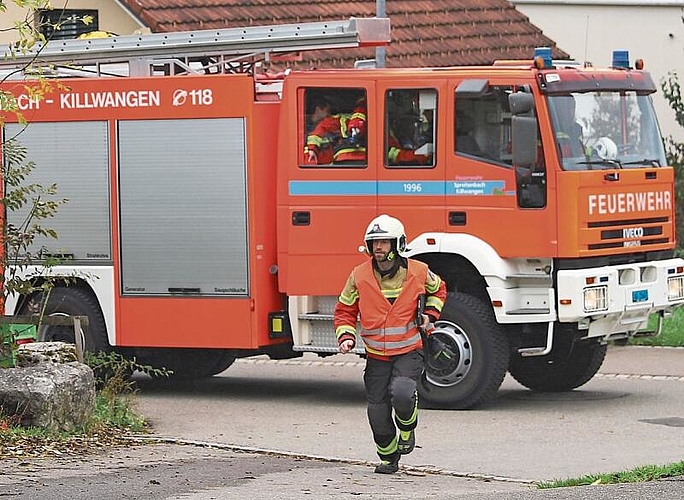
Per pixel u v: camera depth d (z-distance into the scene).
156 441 17.11
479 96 19.53
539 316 19.47
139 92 21.19
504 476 15.20
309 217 20.42
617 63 20.70
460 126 19.77
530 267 19.77
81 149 21.52
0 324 17.50
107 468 14.86
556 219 19.28
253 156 20.64
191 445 16.95
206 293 20.98
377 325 14.84
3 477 14.07
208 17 31.67
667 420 18.92
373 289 14.86
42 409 16.66
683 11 41.19
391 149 20.09
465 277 20.17
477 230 19.67
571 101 19.56
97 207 21.48
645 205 20.19
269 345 20.95
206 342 21.02
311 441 17.55
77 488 13.50
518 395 21.41
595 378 22.81
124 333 21.44
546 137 19.31
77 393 17.17
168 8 31.38
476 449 16.92
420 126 19.97
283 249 20.59
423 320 14.88
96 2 31.20
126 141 21.28
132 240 21.31
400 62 33.81
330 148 20.38
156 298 21.25
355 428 18.58
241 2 33.09
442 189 19.84
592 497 12.45
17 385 16.70
